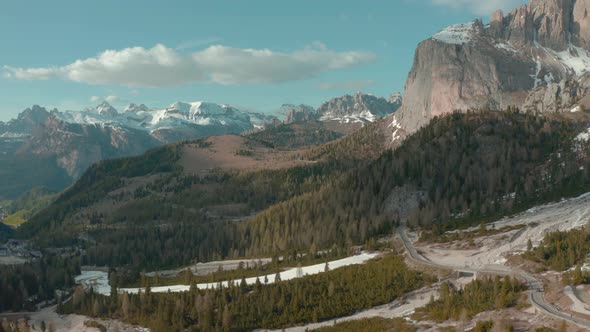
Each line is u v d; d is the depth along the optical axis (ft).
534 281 544.62
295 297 631.15
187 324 629.92
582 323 428.97
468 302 528.22
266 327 597.11
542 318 452.35
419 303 587.27
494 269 616.39
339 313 604.08
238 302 644.27
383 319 557.33
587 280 512.63
